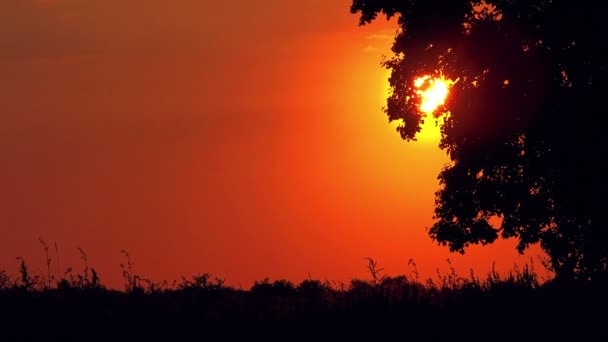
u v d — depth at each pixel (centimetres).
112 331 5131
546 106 8969
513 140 9381
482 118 9281
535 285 6138
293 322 5331
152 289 6109
